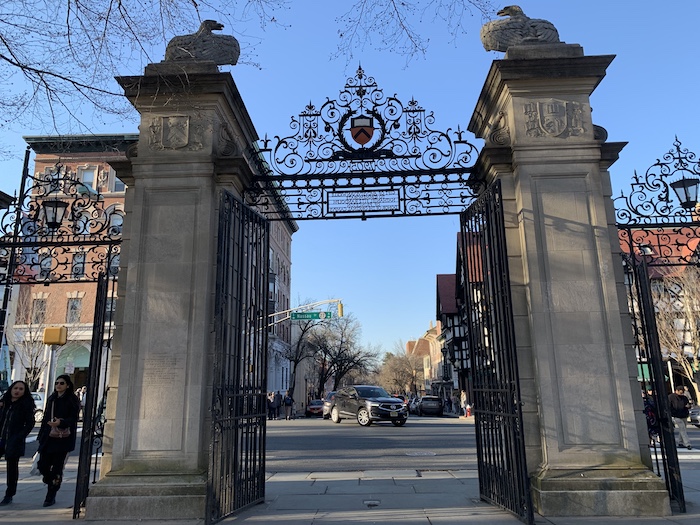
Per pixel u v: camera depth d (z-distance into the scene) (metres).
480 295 7.90
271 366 50.34
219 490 6.34
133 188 7.86
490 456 7.23
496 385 7.07
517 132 7.54
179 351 7.02
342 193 8.38
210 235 7.38
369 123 8.27
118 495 6.53
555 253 7.19
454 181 8.28
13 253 8.85
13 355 32.50
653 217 8.00
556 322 6.99
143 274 7.27
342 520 6.23
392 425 24.11
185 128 7.69
